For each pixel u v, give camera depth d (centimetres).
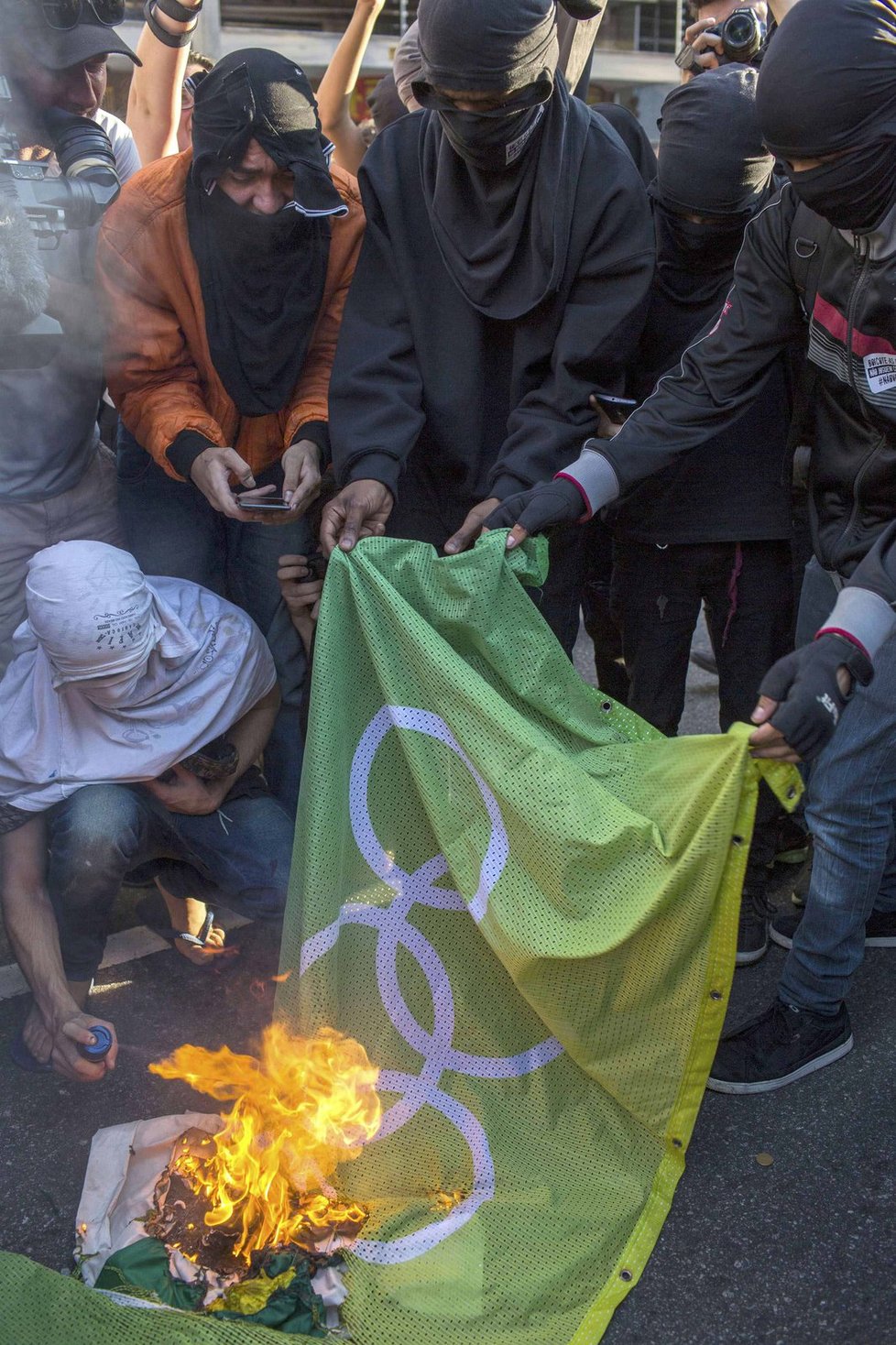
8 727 217
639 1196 194
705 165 221
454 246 228
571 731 202
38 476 256
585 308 225
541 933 183
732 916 178
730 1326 180
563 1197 193
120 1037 243
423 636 190
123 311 244
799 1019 228
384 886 199
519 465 222
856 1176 207
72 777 216
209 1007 252
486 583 197
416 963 200
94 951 226
